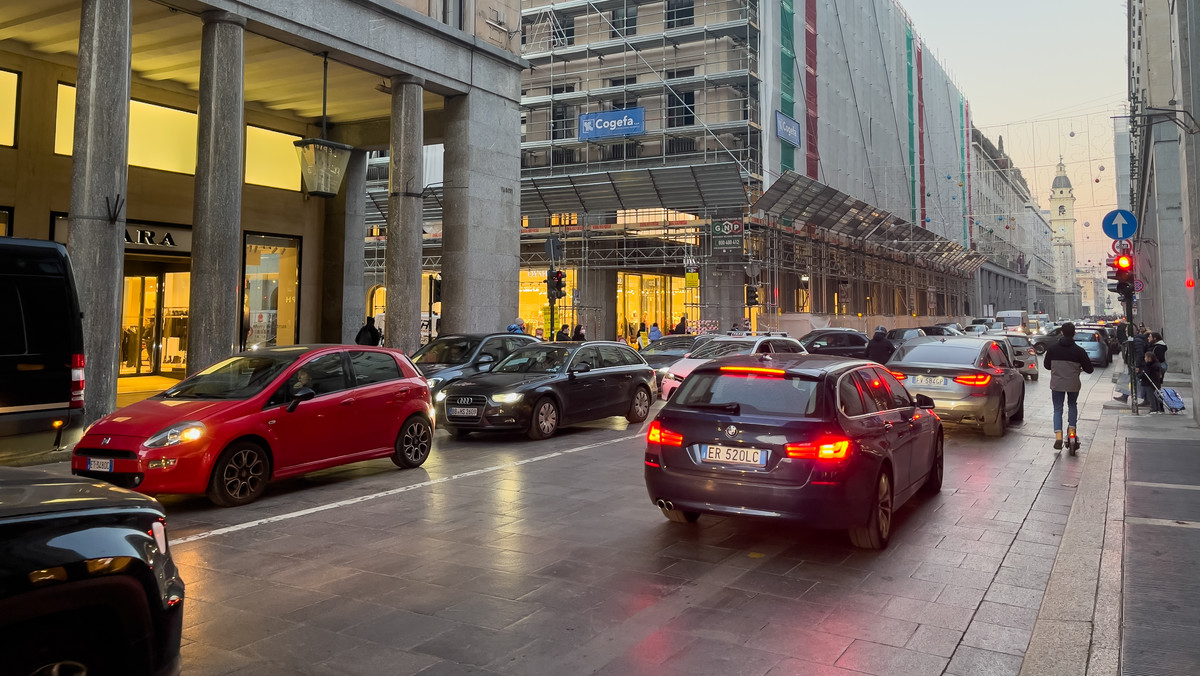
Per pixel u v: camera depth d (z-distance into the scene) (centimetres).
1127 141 4944
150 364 2055
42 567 256
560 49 3691
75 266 1076
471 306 1786
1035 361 2441
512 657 404
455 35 1719
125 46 1112
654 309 4000
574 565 565
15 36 1416
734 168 2644
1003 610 472
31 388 780
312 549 608
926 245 5244
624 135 3403
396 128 1634
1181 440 1117
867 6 4731
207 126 1270
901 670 388
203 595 502
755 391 613
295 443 807
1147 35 2467
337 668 391
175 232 1755
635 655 406
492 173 1855
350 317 2081
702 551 601
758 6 3381
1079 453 1045
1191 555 559
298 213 2042
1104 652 395
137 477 696
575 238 3353
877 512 592
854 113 4394
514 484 859
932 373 1185
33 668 261
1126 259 1523
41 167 1503
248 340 1908
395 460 937
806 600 491
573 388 1255
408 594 503
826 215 3547
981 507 744
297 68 1650
